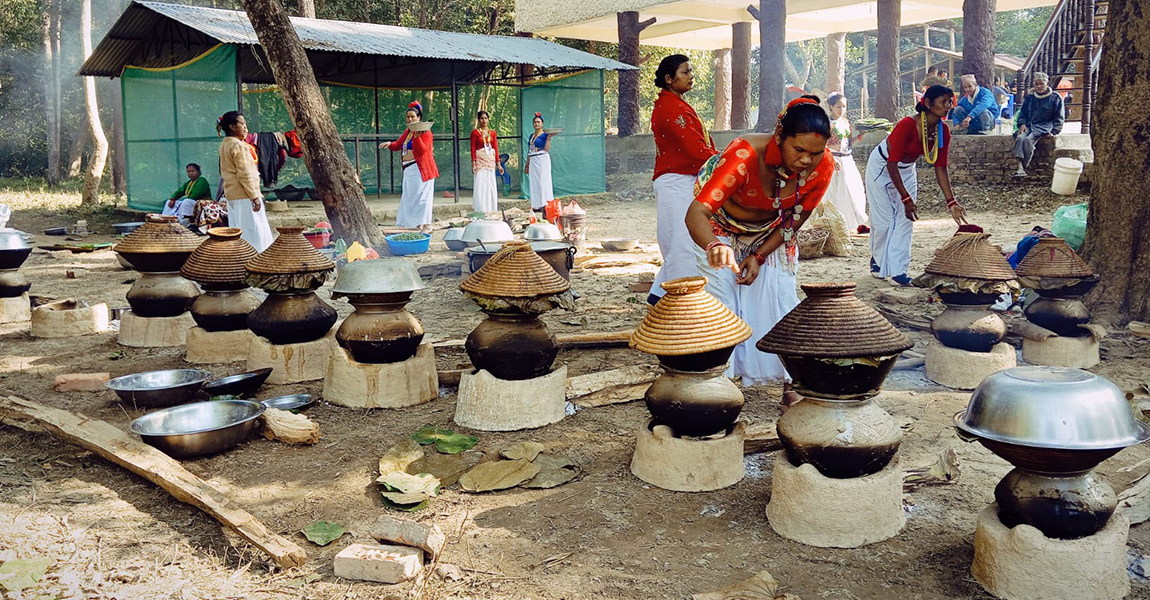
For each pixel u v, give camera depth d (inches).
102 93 1391.5
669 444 146.9
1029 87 701.9
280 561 121.7
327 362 212.1
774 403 189.5
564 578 118.5
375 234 438.3
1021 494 112.0
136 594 112.9
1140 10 241.0
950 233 475.8
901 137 296.4
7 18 1312.7
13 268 297.1
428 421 182.5
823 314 126.9
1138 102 244.2
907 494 143.9
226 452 166.4
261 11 407.5
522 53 774.5
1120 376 203.2
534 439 171.2
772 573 119.2
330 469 158.9
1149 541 125.2
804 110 145.2
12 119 1406.3
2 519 136.3
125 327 253.3
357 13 1294.3
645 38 1042.1
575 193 797.2
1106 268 254.5
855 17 951.6
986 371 197.2
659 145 240.1
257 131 852.0
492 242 339.3
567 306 172.9
